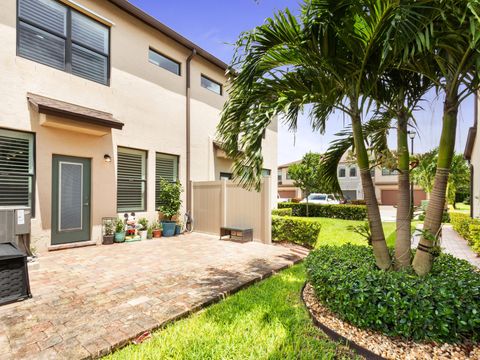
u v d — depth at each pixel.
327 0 2.87
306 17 3.01
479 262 6.24
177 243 7.55
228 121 3.53
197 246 7.14
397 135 3.65
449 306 2.42
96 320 3.04
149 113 8.73
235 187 8.46
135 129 8.33
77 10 7.14
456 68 2.85
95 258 5.81
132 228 7.93
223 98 11.60
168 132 9.30
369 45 2.88
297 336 2.80
